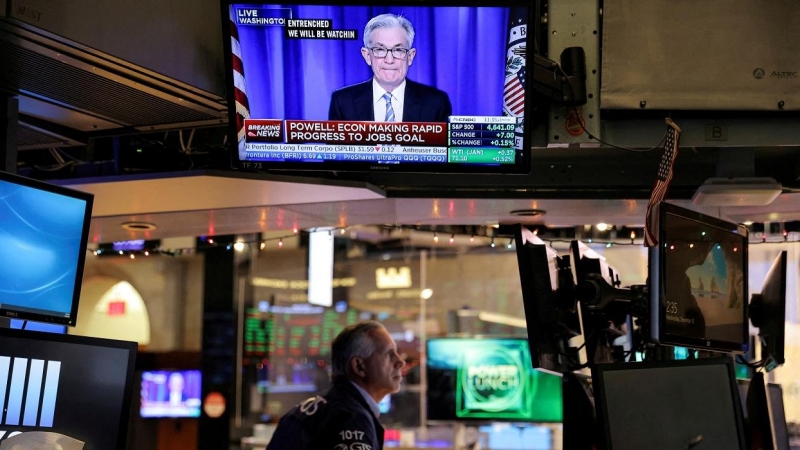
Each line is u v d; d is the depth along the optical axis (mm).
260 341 9383
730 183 4352
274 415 9586
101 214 5098
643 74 4137
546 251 3311
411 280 11133
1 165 3838
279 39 3803
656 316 3379
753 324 4594
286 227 5586
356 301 11227
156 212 5062
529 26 3785
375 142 3877
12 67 3574
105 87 3799
